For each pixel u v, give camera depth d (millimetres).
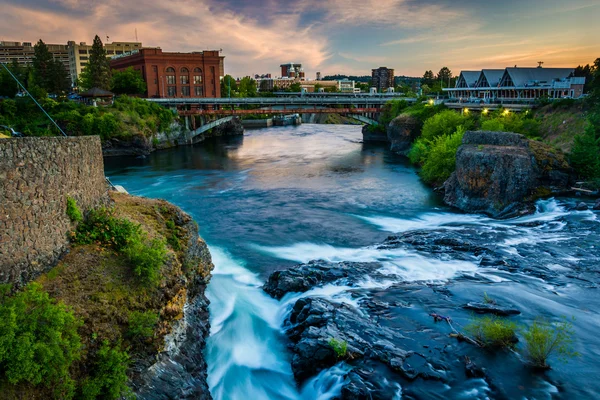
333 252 26094
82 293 11883
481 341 14883
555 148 37562
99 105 74750
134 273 13242
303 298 18156
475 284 19828
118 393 10617
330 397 13383
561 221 28531
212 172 54219
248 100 95625
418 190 43094
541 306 17547
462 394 12719
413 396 12727
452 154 43844
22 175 11336
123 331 11766
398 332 15734
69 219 13555
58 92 95125
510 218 32312
